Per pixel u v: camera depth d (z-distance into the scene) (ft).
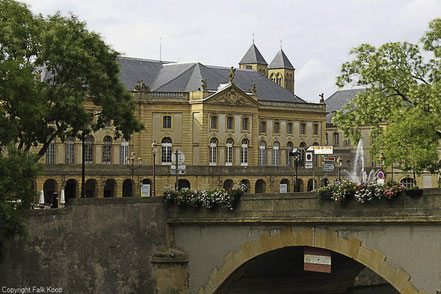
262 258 180.96
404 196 150.71
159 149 402.31
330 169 258.78
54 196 215.92
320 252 170.91
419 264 149.69
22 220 166.20
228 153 416.87
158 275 191.83
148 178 375.45
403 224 151.33
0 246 165.89
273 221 173.06
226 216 183.52
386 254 154.61
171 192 194.49
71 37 209.15
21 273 175.11
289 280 200.44
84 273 184.65
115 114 217.15
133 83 413.59
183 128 406.82
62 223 181.88
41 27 205.57
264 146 444.96
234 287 194.80
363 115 225.97
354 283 231.30
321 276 203.10
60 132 208.85
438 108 214.07
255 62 640.99
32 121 180.86
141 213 192.75
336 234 163.02
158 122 403.13
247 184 408.05
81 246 184.55
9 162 160.04
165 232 194.90
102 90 216.13
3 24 193.57
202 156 404.57
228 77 449.89
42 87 201.36
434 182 431.84
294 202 169.58
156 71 430.20
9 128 165.99
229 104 415.44
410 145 223.92
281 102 453.58
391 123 226.58
